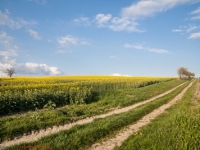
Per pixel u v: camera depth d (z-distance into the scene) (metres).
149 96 20.25
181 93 25.12
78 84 24.75
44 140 6.66
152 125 8.77
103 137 7.50
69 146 6.28
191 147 5.81
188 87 36.75
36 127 8.46
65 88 20.14
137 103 16.38
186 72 82.50
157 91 25.50
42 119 9.59
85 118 10.79
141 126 9.13
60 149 6.10
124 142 6.68
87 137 7.06
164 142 6.20
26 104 12.83
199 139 6.42
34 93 14.20
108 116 10.79
